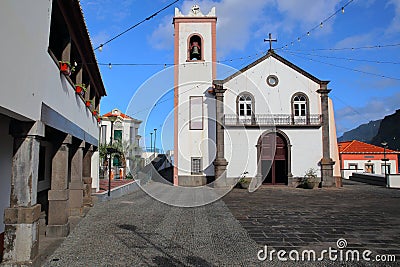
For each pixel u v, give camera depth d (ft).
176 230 24.77
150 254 18.30
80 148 30.55
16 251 15.03
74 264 16.53
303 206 39.65
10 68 12.51
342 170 102.94
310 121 71.72
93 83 37.91
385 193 57.67
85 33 25.29
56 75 19.47
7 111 12.81
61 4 20.07
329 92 72.43
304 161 70.69
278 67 73.05
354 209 37.11
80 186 30.53
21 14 13.55
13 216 15.08
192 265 16.44
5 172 20.84
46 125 17.65
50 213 22.74
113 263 16.69
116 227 25.84
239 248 19.61
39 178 30.63
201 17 75.31
